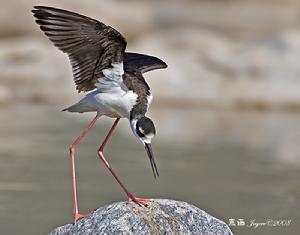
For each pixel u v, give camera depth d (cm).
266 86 2152
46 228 1046
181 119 1925
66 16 850
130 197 912
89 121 1859
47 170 1361
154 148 1570
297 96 2117
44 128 1739
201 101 2100
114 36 873
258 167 1434
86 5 2831
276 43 2316
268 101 2097
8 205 1152
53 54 2227
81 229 891
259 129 1819
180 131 1758
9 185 1260
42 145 1556
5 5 2630
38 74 2138
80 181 1299
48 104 2052
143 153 1530
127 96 918
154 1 4678
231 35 3006
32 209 1135
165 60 2219
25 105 2028
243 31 3484
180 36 2484
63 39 864
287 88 2147
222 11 4544
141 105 922
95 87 921
